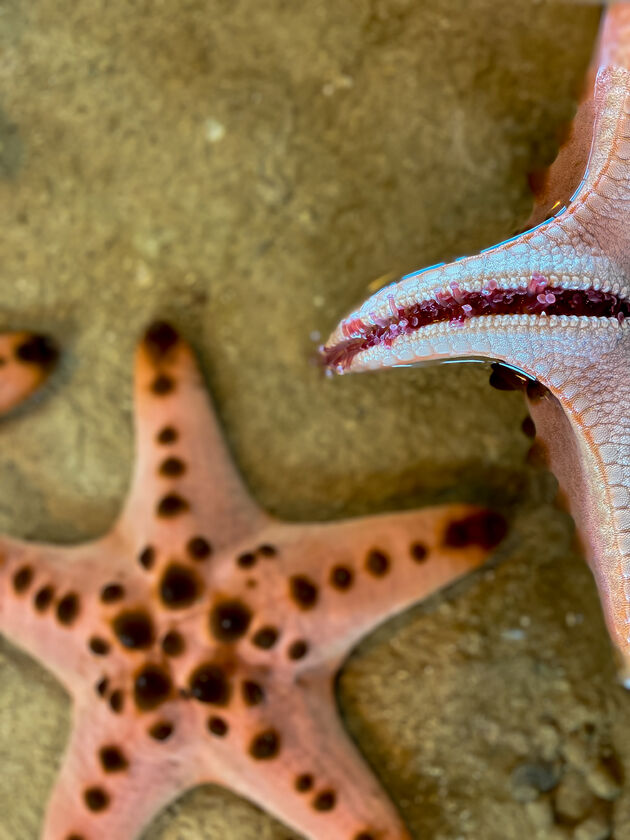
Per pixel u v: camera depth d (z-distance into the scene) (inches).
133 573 20.6
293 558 20.3
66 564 20.9
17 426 21.8
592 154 18.2
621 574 18.2
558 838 20.6
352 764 20.4
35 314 21.7
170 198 21.4
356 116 21.1
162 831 21.1
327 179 21.1
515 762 20.8
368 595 20.2
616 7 18.3
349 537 20.4
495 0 21.0
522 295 17.7
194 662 20.1
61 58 21.5
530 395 19.0
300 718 20.2
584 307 17.8
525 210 20.1
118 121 21.4
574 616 20.9
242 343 21.3
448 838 20.8
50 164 21.6
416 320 18.1
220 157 21.3
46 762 21.5
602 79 18.4
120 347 21.5
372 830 20.1
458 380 20.3
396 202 21.0
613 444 17.9
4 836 21.7
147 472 20.7
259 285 21.3
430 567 20.2
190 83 21.3
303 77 21.2
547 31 21.0
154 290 21.4
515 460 20.9
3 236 21.7
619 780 20.7
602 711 20.7
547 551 20.9
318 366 21.1
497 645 20.9
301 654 20.2
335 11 21.1
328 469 21.3
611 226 17.8
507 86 21.0
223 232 21.3
